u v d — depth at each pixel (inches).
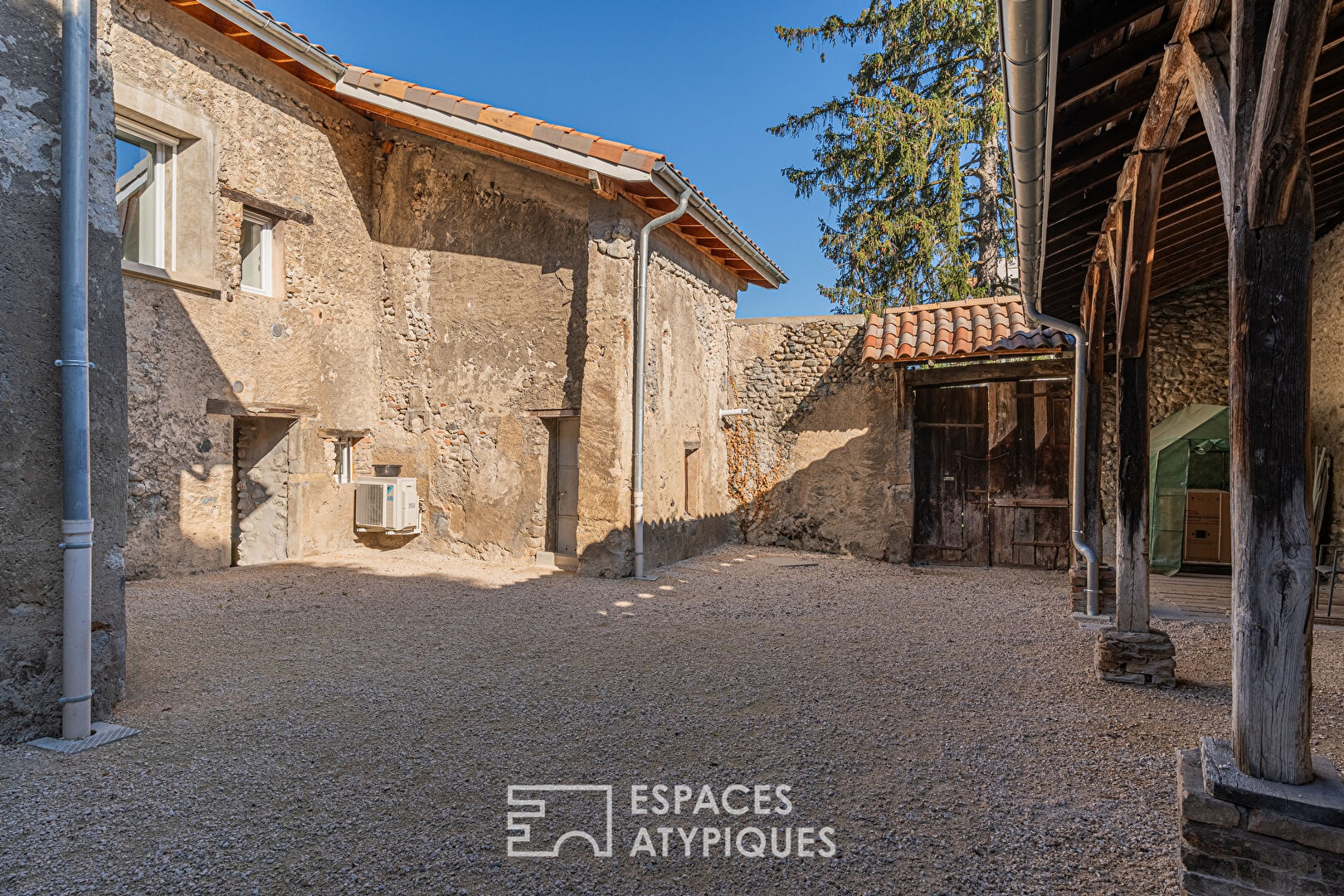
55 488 124.6
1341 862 68.2
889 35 596.7
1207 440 295.9
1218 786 73.1
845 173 611.5
